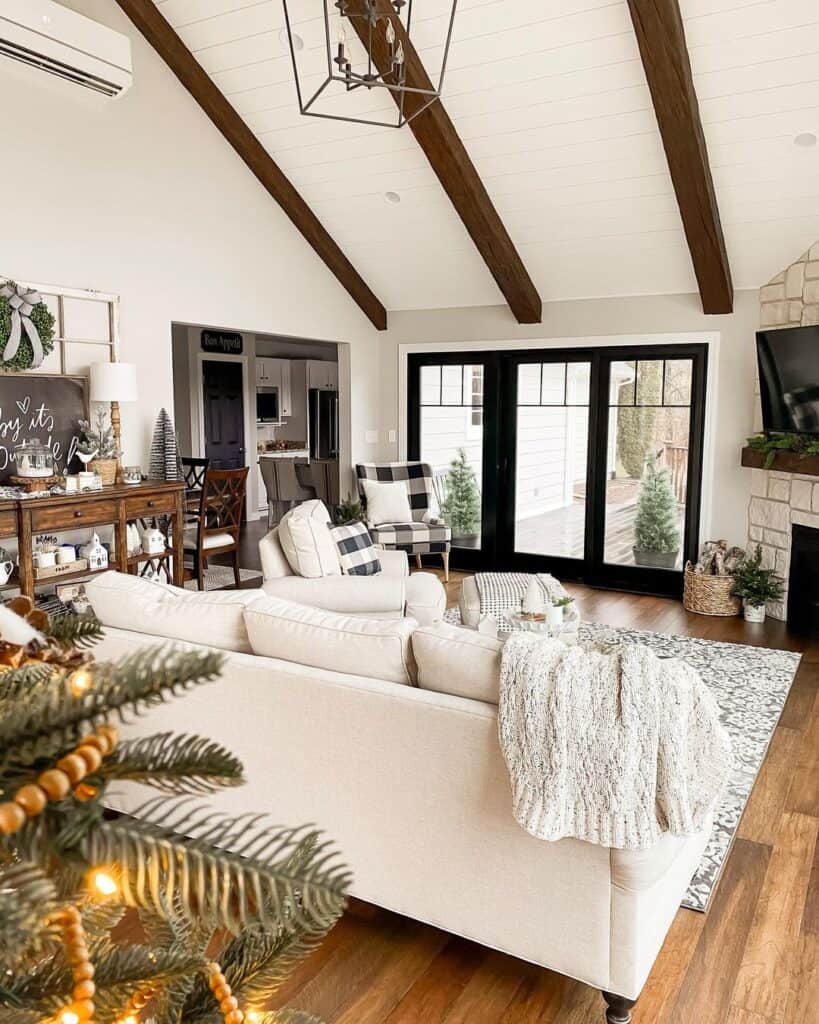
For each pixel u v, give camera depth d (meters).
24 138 4.79
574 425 7.16
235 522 6.62
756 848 2.96
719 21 4.32
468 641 2.19
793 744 3.86
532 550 7.55
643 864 1.93
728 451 6.41
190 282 5.96
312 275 7.12
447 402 7.77
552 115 5.21
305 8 4.96
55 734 0.53
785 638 5.55
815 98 4.62
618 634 5.64
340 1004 2.17
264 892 0.61
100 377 4.98
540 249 6.49
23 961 0.67
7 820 0.49
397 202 6.42
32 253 4.88
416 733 2.17
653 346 6.66
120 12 5.33
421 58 5.07
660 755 1.86
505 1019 2.13
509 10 4.59
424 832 2.21
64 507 4.62
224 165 6.16
